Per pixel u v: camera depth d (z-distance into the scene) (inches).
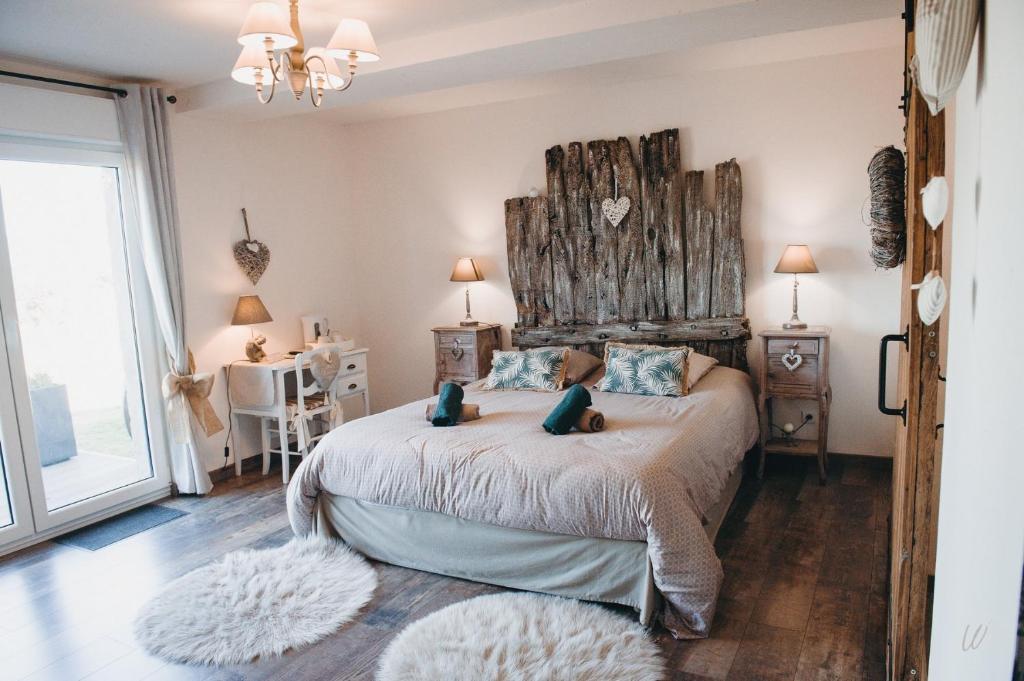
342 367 199.9
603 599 105.7
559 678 87.7
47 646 104.3
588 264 189.6
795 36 144.9
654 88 178.1
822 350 155.6
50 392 147.9
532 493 107.0
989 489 30.0
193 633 104.7
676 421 127.3
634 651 93.4
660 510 98.6
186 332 167.6
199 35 127.5
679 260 178.2
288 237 202.8
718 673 90.4
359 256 230.1
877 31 142.6
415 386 227.5
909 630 64.8
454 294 215.6
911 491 62.8
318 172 213.6
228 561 126.6
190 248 173.3
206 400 170.9
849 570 117.1
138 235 161.3
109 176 157.9
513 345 201.6
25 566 132.6
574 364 172.6
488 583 116.5
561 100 190.2
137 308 163.0
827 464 171.0
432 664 92.0
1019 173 26.0
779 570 118.0
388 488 120.6
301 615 108.2
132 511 161.0
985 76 34.2
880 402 74.7
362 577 119.3
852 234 162.2
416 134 214.1
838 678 88.5
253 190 190.9
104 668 98.2
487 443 118.5
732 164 169.2
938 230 56.2
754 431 158.4
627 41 126.5
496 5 121.0
